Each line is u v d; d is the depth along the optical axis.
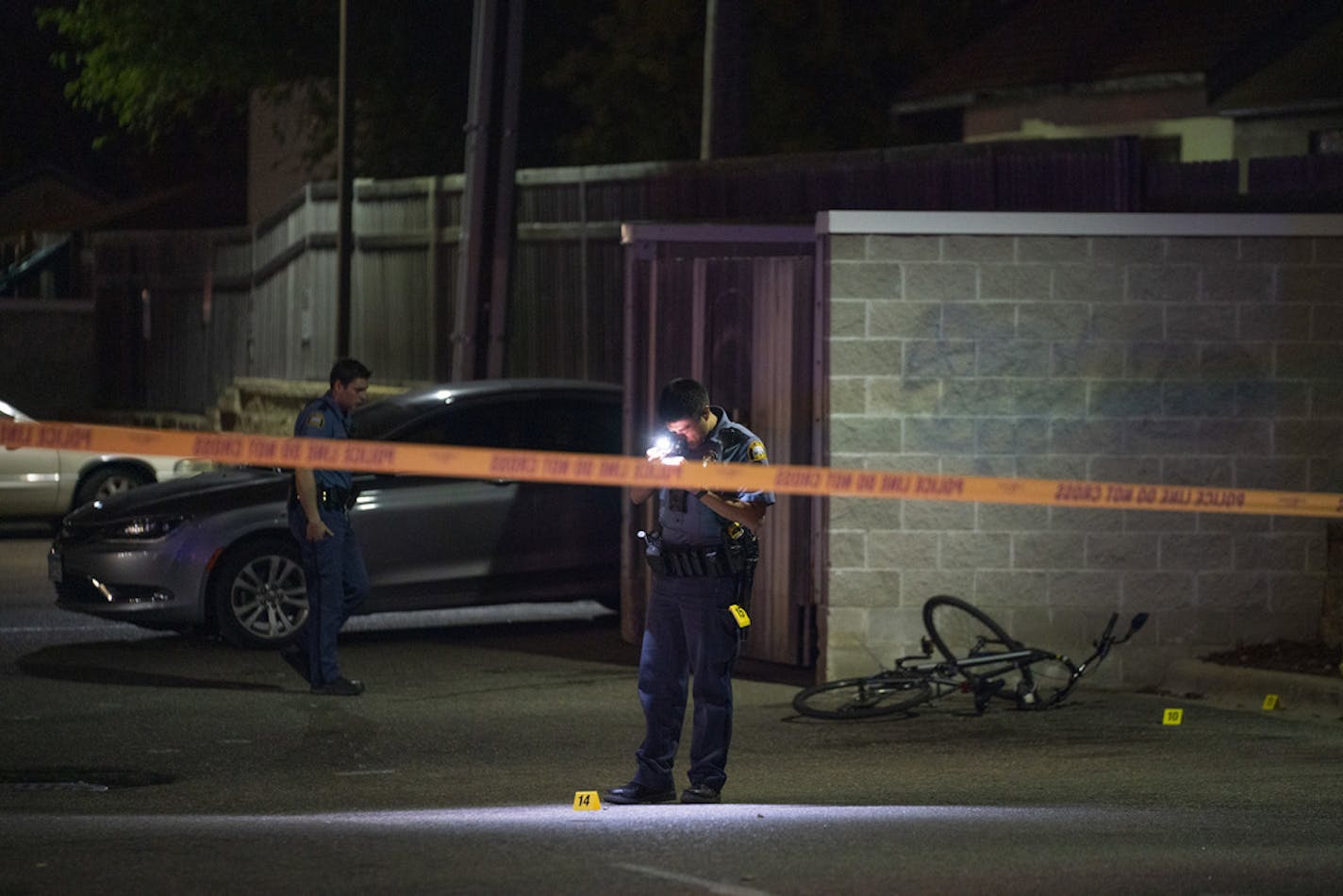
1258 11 62.25
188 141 162.25
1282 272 37.06
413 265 75.94
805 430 38.56
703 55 86.19
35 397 116.75
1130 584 37.12
